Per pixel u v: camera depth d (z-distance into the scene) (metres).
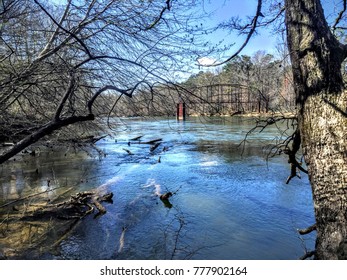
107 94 5.05
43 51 4.74
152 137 19.86
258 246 4.85
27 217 5.88
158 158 12.54
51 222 5.72
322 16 2.44
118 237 5.19
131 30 4.38
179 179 9.05
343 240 1.98
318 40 2.34
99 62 4.54
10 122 5.05
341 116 2.17
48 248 4.72
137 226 5.65
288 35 2.59
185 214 6.23
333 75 2.27
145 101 3.87
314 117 2.29
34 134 2.49
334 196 2.11
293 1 2.52
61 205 6.50
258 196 7.25
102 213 6.30
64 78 4.27
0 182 8.63
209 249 4.75
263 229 5.46
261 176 9.02
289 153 3.69
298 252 4.65
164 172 9.97
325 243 2.09
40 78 4.22
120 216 6.16
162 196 7.18
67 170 10.27
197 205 6.75
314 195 2.28
